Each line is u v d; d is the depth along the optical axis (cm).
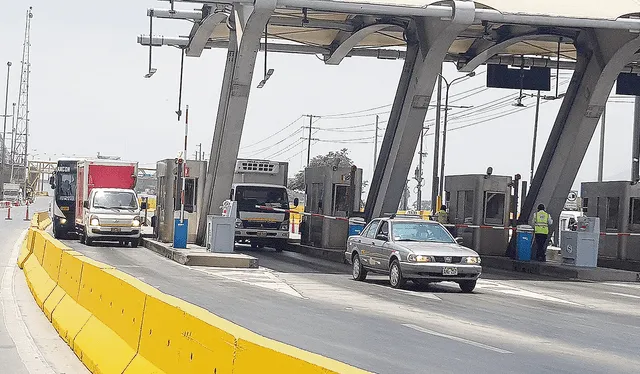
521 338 1338
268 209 3894
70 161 4250
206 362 653
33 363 1086
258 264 2922
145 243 3825
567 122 3419
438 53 3130
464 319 1580
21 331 1345
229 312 1551
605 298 2139
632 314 1783
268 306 1680
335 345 1184
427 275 2095
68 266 1446
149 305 852
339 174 3644
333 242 3616
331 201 3650
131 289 938
